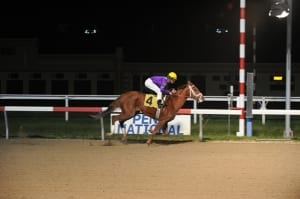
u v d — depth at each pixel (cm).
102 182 905
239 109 1566
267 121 2155
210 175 966
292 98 2036
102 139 1497
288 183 897
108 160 1132
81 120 2139
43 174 976
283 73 3459
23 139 1514
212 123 2038
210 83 3516
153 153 1234
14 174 977
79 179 930
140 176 957
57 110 1533
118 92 3531
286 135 1543
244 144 1397
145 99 1384
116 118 1409
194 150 1283
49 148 1320
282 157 1173
